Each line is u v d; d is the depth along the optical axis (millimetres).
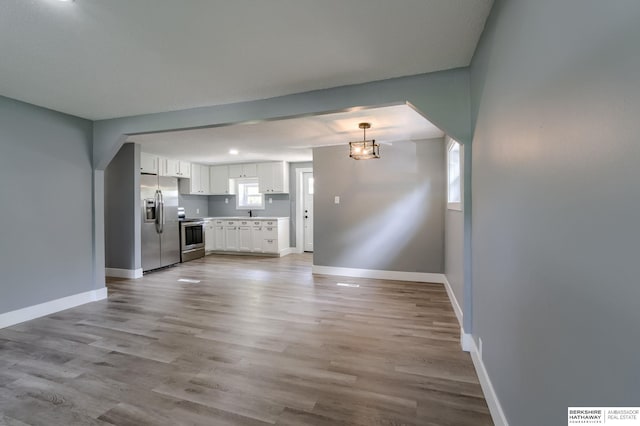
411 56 2139
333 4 1569
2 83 2600
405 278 4785
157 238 5578
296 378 2076
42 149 3307
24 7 1555
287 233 7422
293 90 2717
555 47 943
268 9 1603
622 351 662
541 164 1059
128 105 3150
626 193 641
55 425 1648
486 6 1611
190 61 2186
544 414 1054
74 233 3625
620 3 647
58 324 3053
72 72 2359
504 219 1489
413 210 4754
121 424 1651
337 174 5145
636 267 614
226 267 5832
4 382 2043
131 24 1726
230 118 3062
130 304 3668
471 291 2402
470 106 2309
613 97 678
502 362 1544
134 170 4938
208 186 7590
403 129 4051
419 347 2512
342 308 3475
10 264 3047
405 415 1716
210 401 1841
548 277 1016
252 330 2875
